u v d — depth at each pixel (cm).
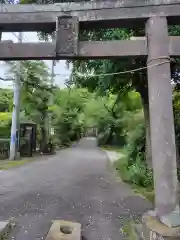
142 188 721
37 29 429
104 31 604
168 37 390
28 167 1089
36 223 460
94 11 398
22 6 405
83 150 2183
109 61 652
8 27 421
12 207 543
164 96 379
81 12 398
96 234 420
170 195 359
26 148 1469
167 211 356
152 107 383
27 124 1484
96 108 2297
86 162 1327
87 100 2395
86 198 620
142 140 921
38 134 1742
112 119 1997
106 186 753
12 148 1277
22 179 832
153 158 376
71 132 2759
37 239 398
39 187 724
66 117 2419
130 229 438
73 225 426
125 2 396
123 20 399
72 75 820
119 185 768
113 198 622
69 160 1401
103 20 397
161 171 365
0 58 397
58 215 502
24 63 1233
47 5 404
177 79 746
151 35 390
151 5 395
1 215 495
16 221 467
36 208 539
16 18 404
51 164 1211
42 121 1684
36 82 1359
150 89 387
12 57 393
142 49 391
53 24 407
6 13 407
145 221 369
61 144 2512
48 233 389
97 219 484
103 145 2644
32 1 546
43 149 1708
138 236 404
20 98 1322
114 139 2598
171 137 371
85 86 820
